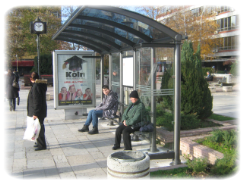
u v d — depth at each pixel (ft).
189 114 21.22
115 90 24.94
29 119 17.12
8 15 98.32
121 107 22.89
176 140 14.60
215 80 96.48
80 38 23.90
